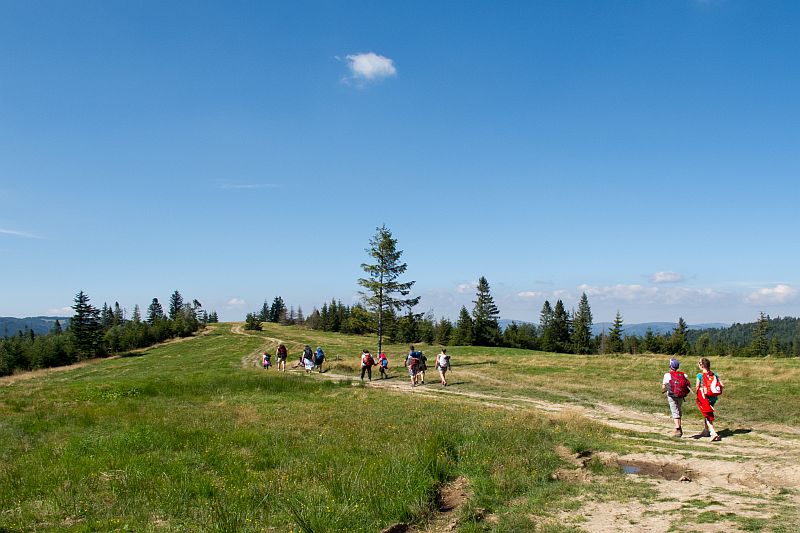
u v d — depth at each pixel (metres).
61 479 9.25
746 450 11.11
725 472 9.18
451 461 10.02
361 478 8.66
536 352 49.16
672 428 14.29
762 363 27.27
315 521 6.89
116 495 8.30
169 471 9.61
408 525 7.15
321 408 17.83
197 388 24.23
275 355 57.22
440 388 24.95
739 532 5.89
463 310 92.88
